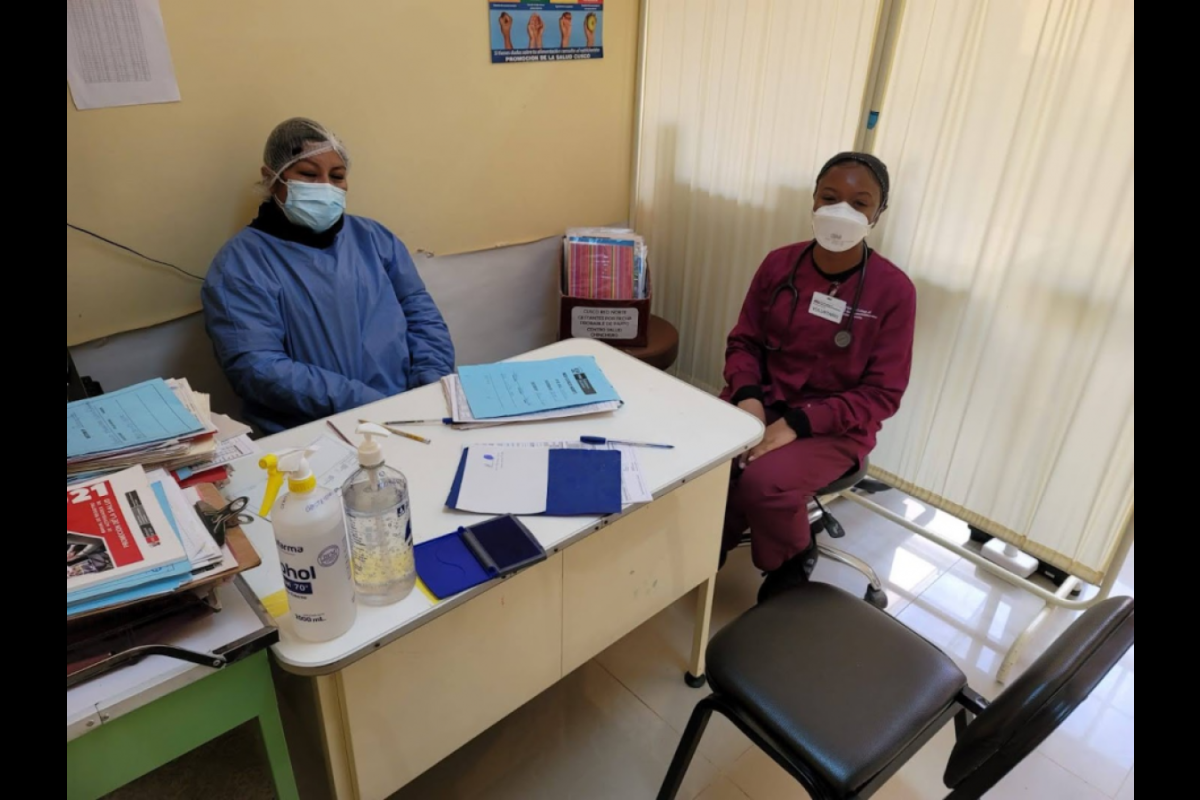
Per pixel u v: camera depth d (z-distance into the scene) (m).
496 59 2.25
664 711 1.76
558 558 1.26
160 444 1.15
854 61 2.00
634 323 2.46
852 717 1.20
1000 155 1.77
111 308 1.83
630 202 2.88
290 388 1.82
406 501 0.99
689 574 1.60
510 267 2.59
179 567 0.89
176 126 1.78
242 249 1.82
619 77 2.60
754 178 2.39
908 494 2.27
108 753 0.88
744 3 2.22
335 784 1.12
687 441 1.44
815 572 2.21
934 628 2.03
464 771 1.60
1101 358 1.74
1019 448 1.95
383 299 2.05
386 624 0.98
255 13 1.80
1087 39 1.58
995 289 1.87
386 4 1.99
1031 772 1.64
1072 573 1.94
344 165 1.87
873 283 1.86
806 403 1.97
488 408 1.48
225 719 0.98
